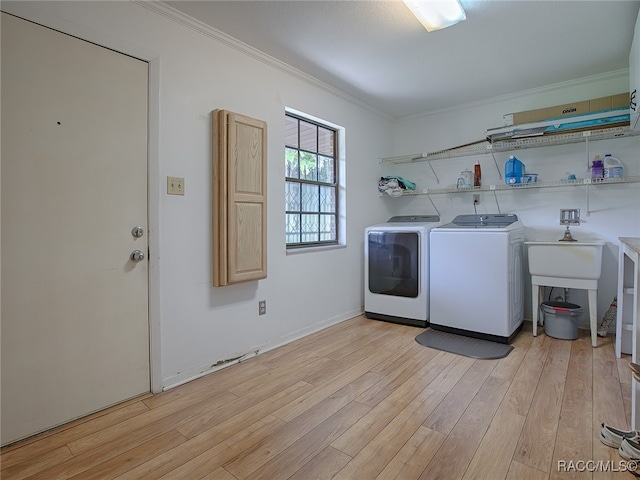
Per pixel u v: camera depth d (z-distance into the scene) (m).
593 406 1.78
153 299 1.98
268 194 2.66
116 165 1.82
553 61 2.69
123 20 1.84
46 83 1.58
